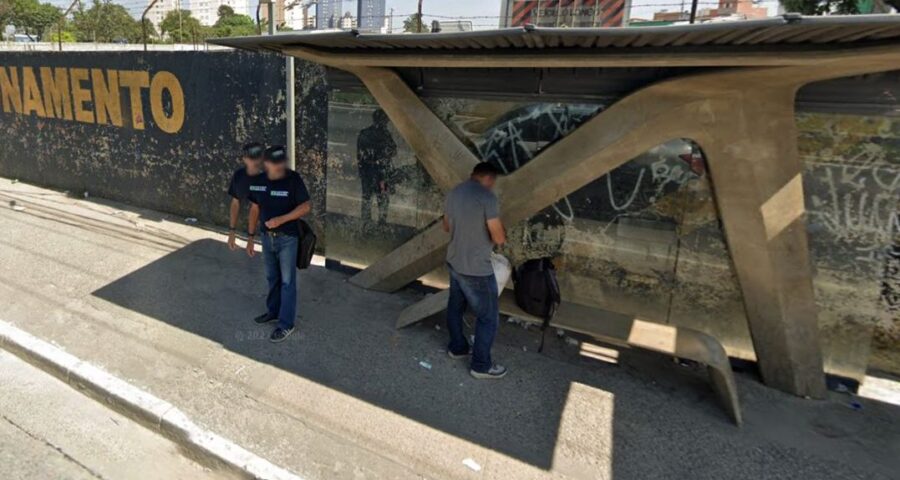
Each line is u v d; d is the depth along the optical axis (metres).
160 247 6.26
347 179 5.55
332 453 2.97
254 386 3.55
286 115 6.00
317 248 6.30
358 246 5.63
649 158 4.02
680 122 3.35
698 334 3.45
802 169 3.49
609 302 4.45
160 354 3.91
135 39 19.03
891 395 3.59
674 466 2.89
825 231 3.50
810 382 3.50
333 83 5.36
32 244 6.21
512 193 4.09
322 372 3.73
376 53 3.71
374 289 5.19
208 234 6.81
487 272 3.48
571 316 3.75
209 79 6.57
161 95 7.11
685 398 3.51
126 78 7.41
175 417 3.22
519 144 4.46
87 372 3.65
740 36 2.42
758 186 3.26
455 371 3.78
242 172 4.24
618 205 4.23
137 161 7.74
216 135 6.75
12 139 9.36
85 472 2.90
